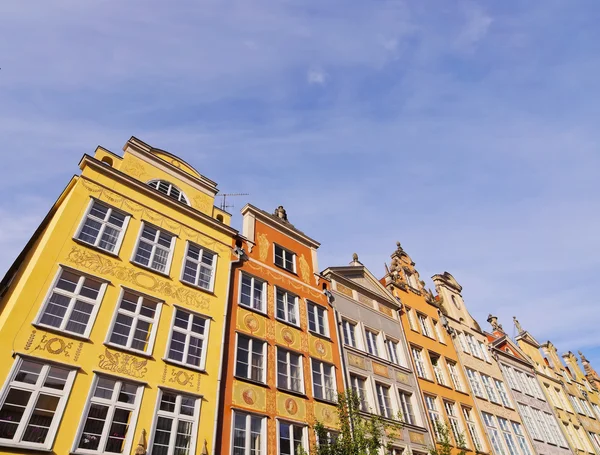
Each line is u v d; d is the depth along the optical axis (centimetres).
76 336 1220
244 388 1534
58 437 1056
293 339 1867
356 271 2631
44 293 1236
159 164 1917
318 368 1883
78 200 1495
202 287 1667
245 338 1692
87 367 1195
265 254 2088
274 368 1692
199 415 1346
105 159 1738
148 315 1447
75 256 1367
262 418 1517
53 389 1114
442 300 3444
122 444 1161
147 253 1596
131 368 1281
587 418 3866
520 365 3544
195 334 1526
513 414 2934
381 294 2677
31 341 1135
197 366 1459
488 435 2548
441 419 2320
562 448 3112
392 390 2162
